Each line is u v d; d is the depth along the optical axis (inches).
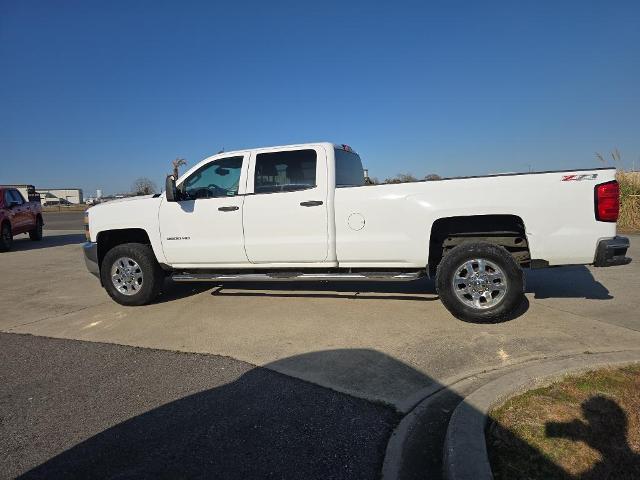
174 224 233.0
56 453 110.7
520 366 147.0
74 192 4229.8
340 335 184.5
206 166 235.1
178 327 204.8
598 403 117.1
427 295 235.9
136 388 144.6
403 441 110.7
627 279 266.7
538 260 182.7
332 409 126.8
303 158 217.5
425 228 194.9
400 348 167.9
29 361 170.6
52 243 598.9
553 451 98.8
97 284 313.3
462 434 104.1
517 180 183.2
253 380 146.9
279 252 217.9
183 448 110.7
